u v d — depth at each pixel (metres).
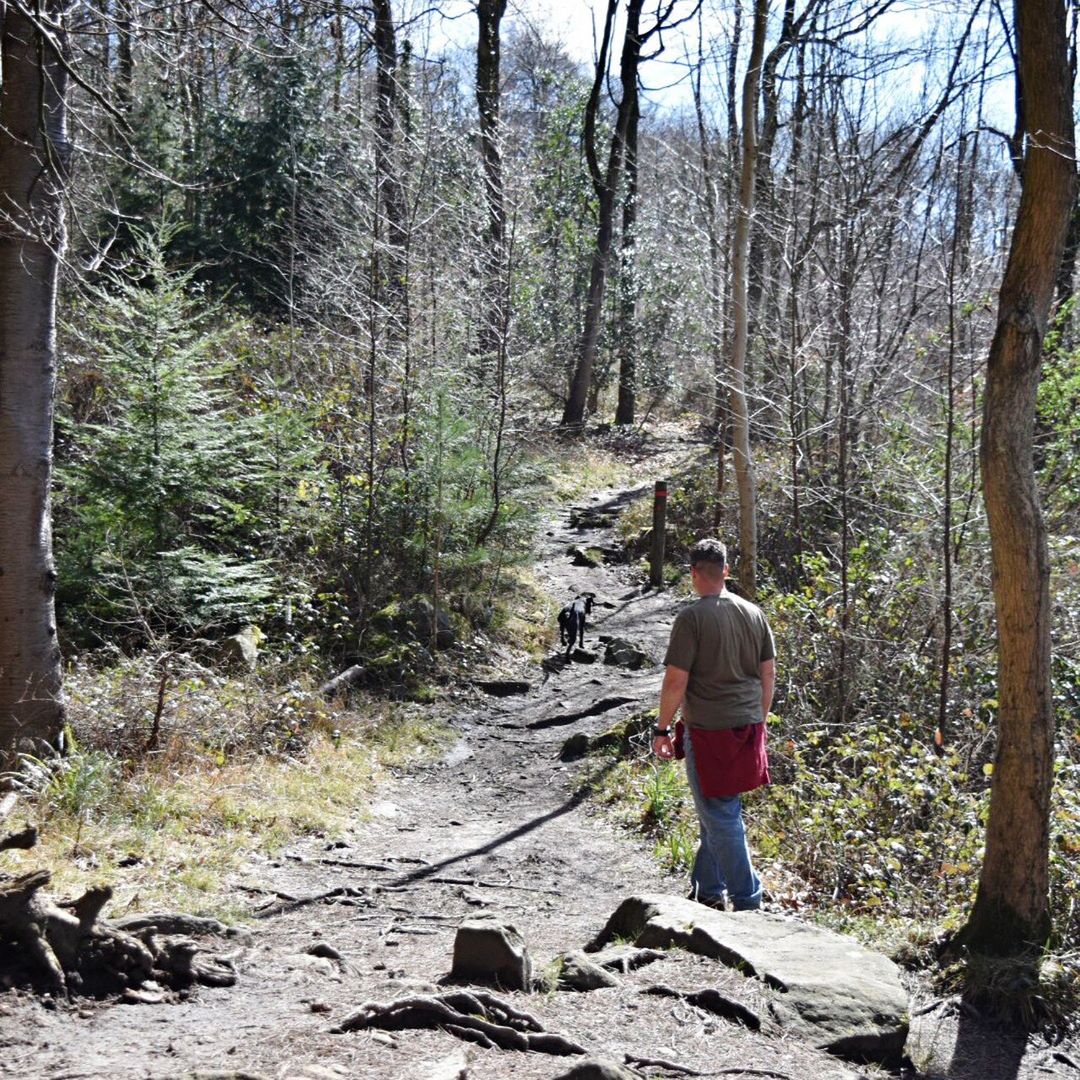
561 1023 3.71
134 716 8.48
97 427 10.55
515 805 9.23
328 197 18.58
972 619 10.66
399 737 10.74
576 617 14.05
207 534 12.08
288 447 12.95
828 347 13.40
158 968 3.87
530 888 6.84
